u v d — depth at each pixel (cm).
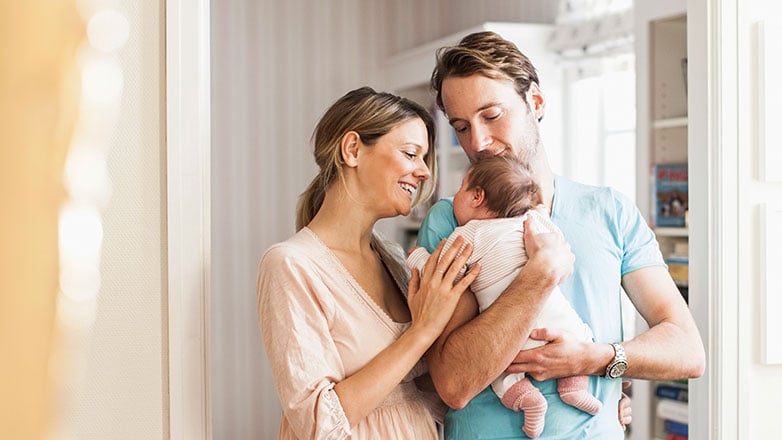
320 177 185
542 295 168
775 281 234
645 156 333
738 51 234
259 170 514
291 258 166
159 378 178
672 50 330
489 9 500
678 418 320
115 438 175
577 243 184
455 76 187
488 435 177
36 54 12
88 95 13
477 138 187
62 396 13
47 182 12
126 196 175
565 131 413
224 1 504
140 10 176
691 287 239
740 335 234
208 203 181
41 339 13
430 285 168
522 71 188
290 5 518
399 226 529
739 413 233
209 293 181
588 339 178
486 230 177
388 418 172
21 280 12
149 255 177
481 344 166
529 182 181
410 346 164
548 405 176
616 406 186
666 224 328
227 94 506
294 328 161
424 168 180
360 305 171
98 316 174
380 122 175
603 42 378
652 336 180
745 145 235
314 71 523
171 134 177
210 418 181
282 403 161
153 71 177
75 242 13
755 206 236
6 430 12
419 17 544
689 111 240
